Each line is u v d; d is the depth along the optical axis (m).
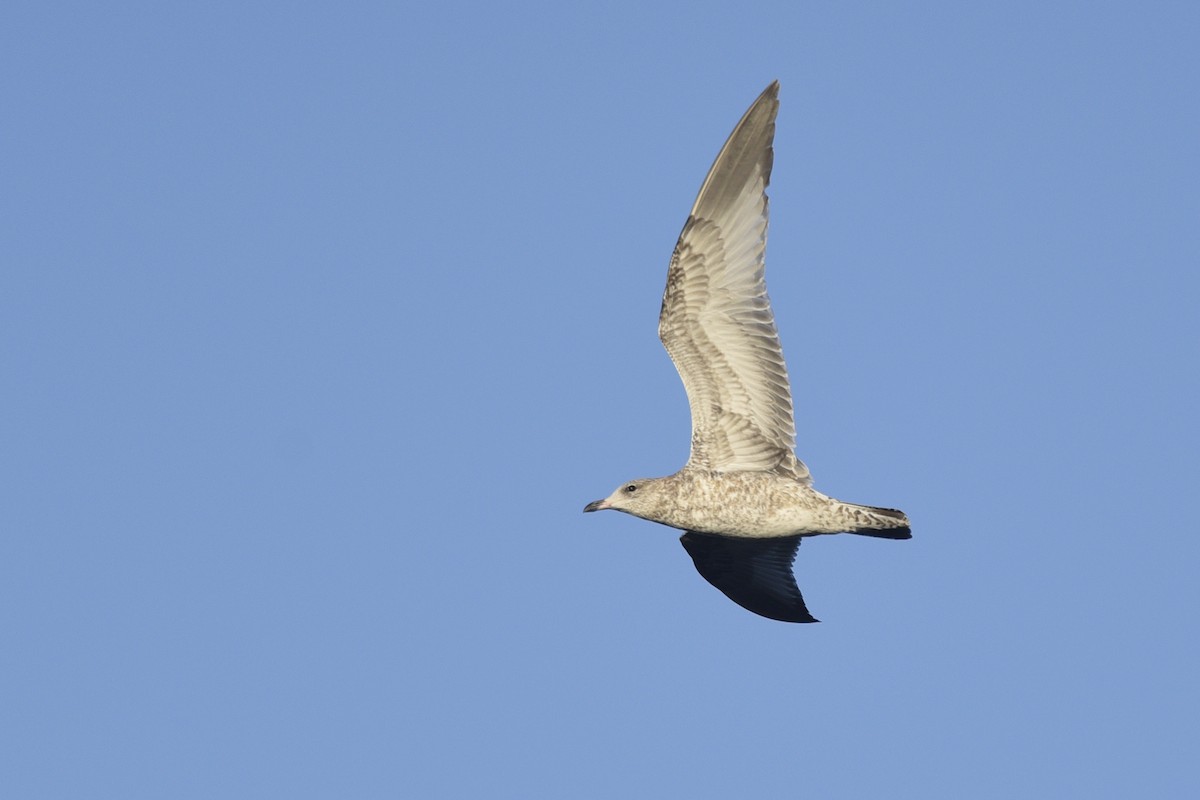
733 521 16.77
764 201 16.41
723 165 16.47
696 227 16.41
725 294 16.50
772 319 16.39
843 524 16.44
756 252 16.39
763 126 16.52
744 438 16.83
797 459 16.61
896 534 16.27
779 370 16.44
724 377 16.73
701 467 16.94
